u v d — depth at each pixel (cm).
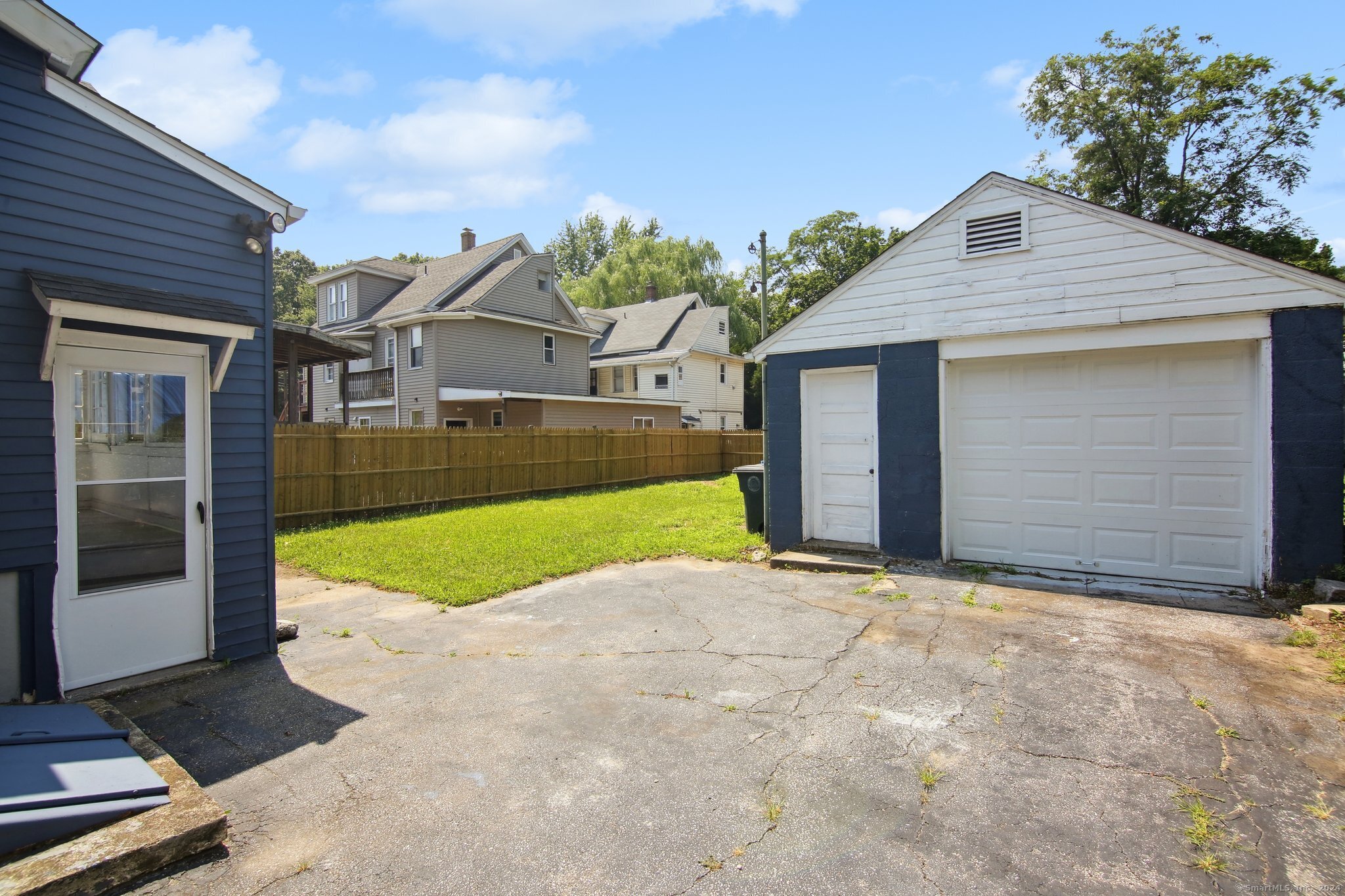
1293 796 287
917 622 539
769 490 839
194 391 471
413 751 346
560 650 499
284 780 319
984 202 695
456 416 2072
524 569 753
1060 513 680
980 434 720
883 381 757
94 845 245
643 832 272
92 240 415
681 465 2084
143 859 245
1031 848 257
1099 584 625
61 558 405
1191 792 292
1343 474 543
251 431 502
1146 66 1848
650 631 537
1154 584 619
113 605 431
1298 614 521
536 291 2334
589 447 1703
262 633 504
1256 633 487
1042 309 666
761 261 2102
